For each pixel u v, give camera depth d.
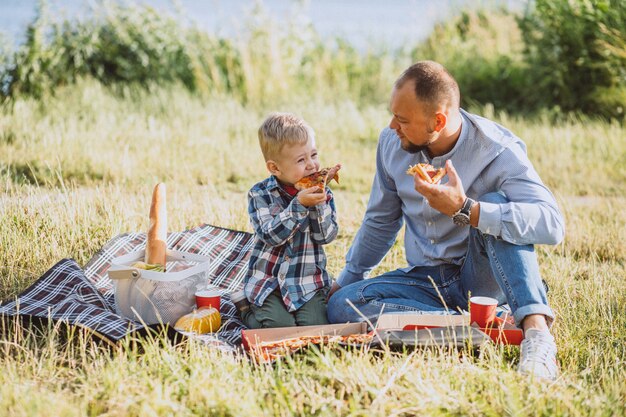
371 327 3.34
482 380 2.97
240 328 3.82
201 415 2.73
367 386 2.83
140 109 9.62
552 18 10.39
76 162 6.93
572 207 6.20
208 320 3.61
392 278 3.85
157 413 2.72
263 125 3.72
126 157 6.89
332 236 3.79
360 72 12.42
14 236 4.52
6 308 3.57
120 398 2.79
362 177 7.51
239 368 3.07
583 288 4.36
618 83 9.93
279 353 3.21
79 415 2.71
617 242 5.38
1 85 9.95
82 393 2.90
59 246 4.59
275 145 3.65
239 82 11.35
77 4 11.82
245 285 3.83
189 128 8.82
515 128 9.29
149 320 3.63
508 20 12.49
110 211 5.04
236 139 8.55
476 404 2.80
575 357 3.42
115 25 11.25
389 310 3.66
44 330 3.40
